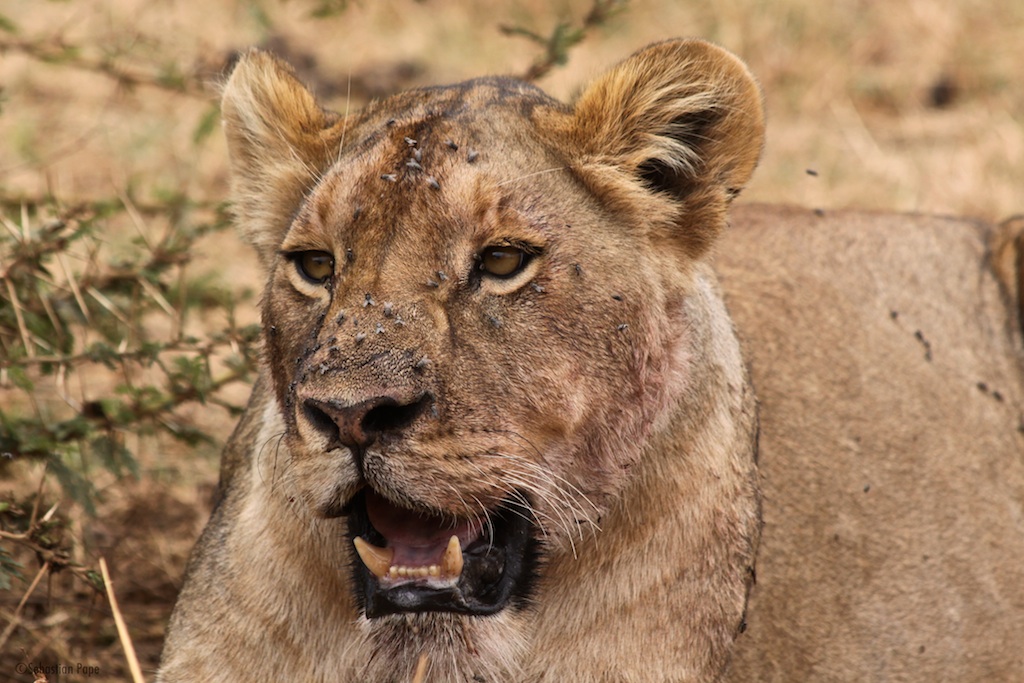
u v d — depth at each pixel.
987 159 15.03
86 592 8.63
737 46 16.95
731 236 8.64
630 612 6.18
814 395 8.10
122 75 10.73
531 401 5.69
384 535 5.78
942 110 16.56
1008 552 8.63
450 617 5.77
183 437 8.69
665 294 6.13
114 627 8.50
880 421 8.32
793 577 7.55
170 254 9.03
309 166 6.45
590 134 6.07
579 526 6.00
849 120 16.12
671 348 6.14
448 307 5.63
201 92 10.87
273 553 6.23
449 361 5.53
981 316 9.30
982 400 8.97
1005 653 8.51
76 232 8.41
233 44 15.18
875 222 9.30
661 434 6.12
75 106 14.56
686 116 6.35
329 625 6.21
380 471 5.38
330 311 5.64
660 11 17.27
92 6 14.54
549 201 5.84
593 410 5.86
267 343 6.17
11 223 8.75
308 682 6.24
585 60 16.33
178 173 13.55
